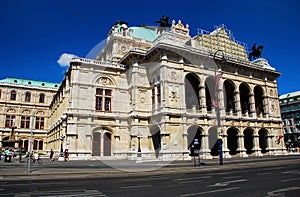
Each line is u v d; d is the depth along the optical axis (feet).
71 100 127.65
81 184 48.11
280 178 53.62
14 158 148.15
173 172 73.67
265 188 40.86
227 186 43.78
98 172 68.80
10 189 42.22
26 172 68.08
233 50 191.72
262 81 180.55
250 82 171.94
